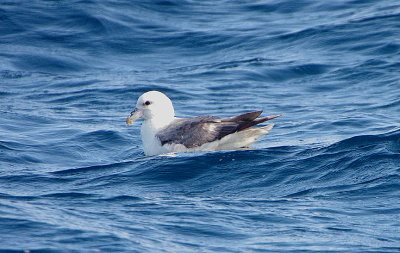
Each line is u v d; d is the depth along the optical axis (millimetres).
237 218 10430
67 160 15164
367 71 22328
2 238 9203
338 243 9312
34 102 21000
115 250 8938
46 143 16297
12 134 17000
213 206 11047
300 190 11805
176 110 19500
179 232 9781
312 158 13250
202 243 9375
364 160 12734
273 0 32344
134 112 15477
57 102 21016
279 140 15758
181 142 14695
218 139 14352
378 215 10359
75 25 29078
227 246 9273
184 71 24172
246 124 14023
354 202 10977
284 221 10234
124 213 10633
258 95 20906
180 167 13305
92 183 12703
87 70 25016
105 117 19203
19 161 14742
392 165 12359
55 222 9953
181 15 30984
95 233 9523
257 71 23219
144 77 23594
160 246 9180
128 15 30375
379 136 13898
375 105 18891
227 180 12578
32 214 10336
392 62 22953
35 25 29078
